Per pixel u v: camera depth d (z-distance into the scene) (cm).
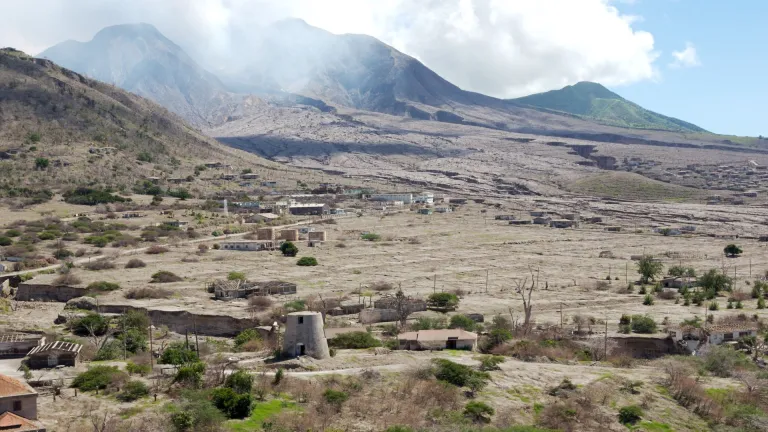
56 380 7356
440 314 11894
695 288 15125
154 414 6512
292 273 16250
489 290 14775
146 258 17662
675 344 10112
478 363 8456
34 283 13525
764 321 11519
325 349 8581
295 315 8506
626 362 9138
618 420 7175
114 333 10444
